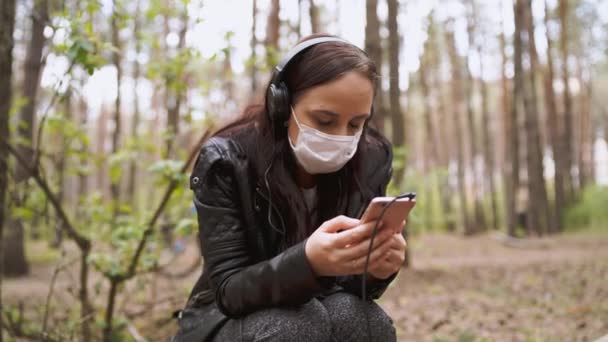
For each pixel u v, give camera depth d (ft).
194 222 8.20
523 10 39.42
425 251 33.27
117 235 8.28
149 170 8.19
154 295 10.87
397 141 22.13
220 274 4.42
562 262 24.23
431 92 61.46
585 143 52.19
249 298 4.19
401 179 16.97
